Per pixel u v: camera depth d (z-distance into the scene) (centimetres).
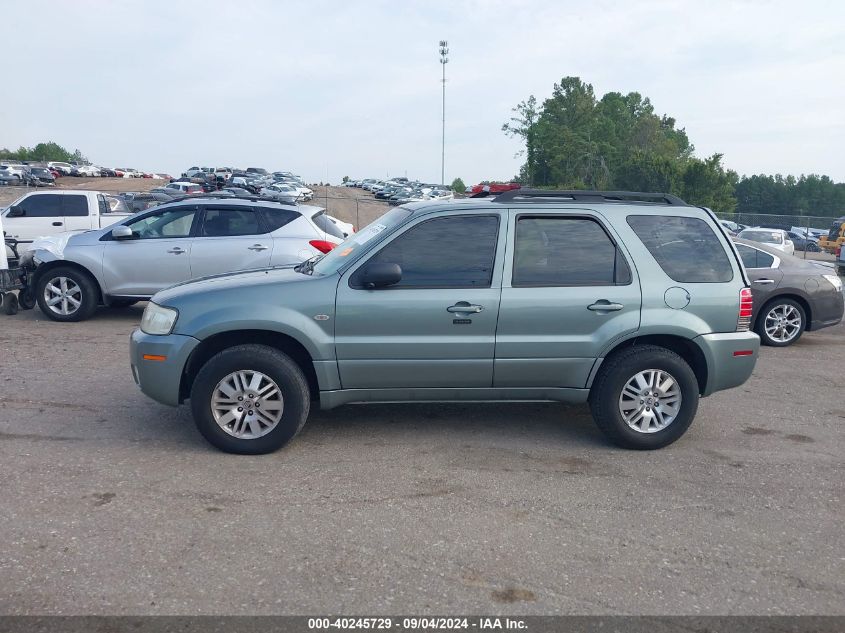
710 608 353
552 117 9050
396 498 469
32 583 359
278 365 528
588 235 561
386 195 6406
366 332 537
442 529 427
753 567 394
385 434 594
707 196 6981
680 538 424
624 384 555
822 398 747
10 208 1584
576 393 561
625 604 355
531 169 8875
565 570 385
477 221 554
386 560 390
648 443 564
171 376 536
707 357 562
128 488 474
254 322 527
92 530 415
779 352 1008
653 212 574
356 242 577
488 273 546
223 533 416
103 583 361
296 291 536
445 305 537
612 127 9250
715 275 568
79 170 7800
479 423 630
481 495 477
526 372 552
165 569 375
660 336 568
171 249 1038
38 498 455
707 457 560
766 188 10881
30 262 1110
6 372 764
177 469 509
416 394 555
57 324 1044
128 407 649
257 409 536
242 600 349
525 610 347
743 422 655
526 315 543
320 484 488
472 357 544
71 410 637
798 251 3334
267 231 1052
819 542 425
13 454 529
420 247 548
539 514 450
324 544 405
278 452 546
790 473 531
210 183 5491
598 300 548
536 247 556
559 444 580
